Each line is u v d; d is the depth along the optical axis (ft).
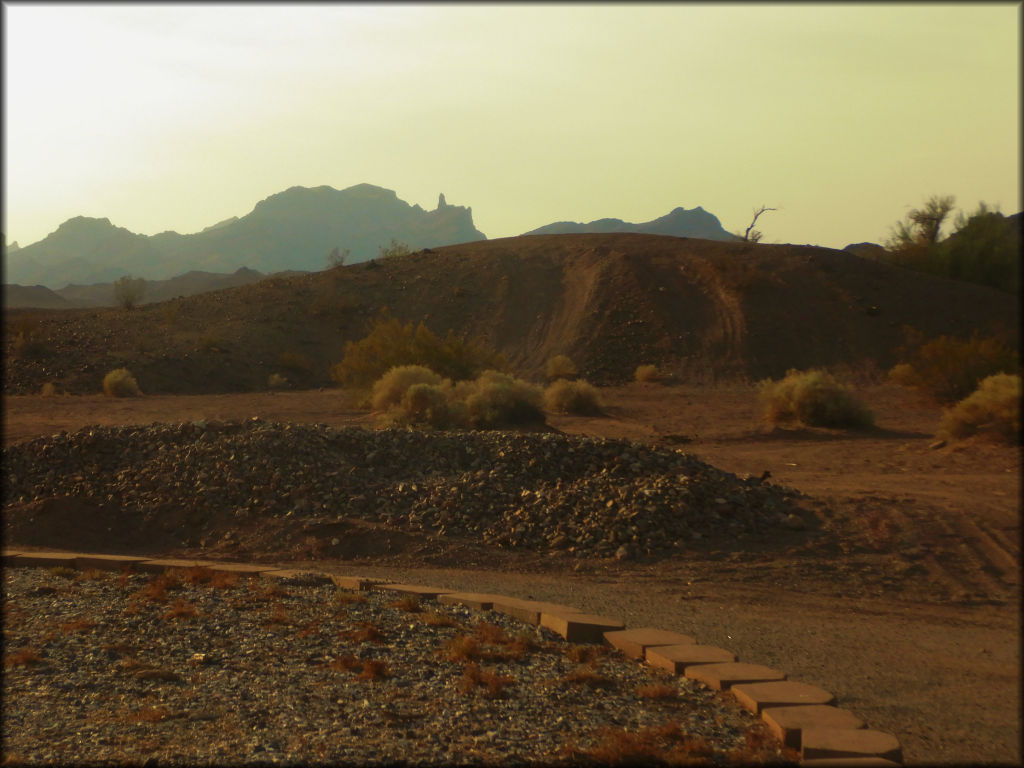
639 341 176.96
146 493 52.47
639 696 23.41
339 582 37.58
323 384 169.99
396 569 41.63
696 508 44.93
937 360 115.65
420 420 90.58
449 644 28.04
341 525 46.44
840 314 175.73
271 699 23.04
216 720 21.47
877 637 29.25
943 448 70.59
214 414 113.70
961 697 22.99
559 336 185.47
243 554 45.34
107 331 184.24
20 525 49.67
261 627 30.45
